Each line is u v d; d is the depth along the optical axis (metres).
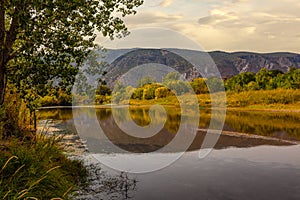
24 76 5.55
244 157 8.61
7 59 5.74
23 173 4.75
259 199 5.67
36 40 5.30
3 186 4.30
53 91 6.02
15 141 5.65
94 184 6.21
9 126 7.12
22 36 5.63
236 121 15.84
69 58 5.78
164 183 6.45
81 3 5.32
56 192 4.91
